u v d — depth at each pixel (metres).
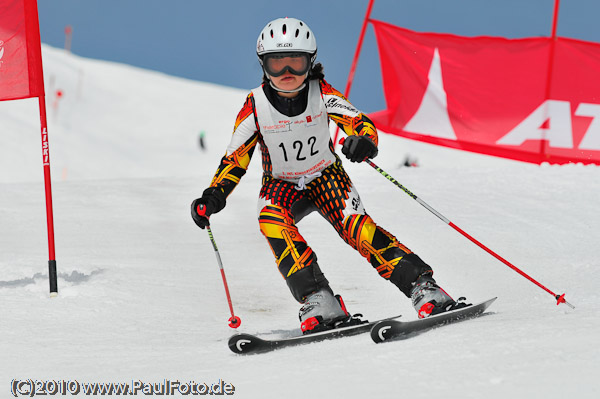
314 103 9.94
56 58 150.50
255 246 21.42
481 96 32.50
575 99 31.95
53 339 10.93
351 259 19.02
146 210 28.28
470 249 19.42
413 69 33.03
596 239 20.12
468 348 7.34
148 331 11.66
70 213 27.33
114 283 15.58
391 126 33.34
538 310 9.95
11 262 18.16
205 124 131.38
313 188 10.27
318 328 9.62
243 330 11.68
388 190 29.59
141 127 125.12
